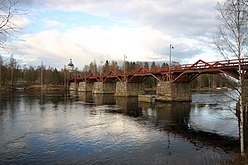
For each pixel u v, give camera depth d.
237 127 26.47
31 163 15.37
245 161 12.93
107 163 15.54
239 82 15.59
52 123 28.14
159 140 21.14
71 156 16.77
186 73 47.34
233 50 13.54
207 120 30.75
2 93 77.81
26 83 130.75
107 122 29.28
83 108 42.81
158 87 54.72
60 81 133.25
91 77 97.38
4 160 15.87
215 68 39.78
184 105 46.31
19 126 26.09
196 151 17.98
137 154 17.33
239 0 12.40
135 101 56.19
